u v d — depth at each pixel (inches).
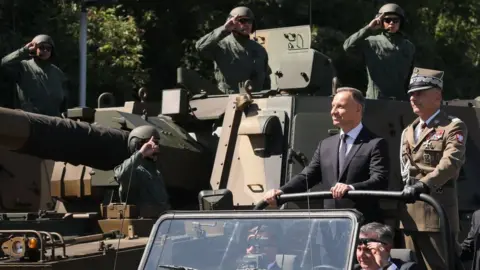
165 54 1174.3
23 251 403.2
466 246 398.9
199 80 634.8
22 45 972.6
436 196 403.2
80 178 581.3
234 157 562.3
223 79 637.9
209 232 308.2
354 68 1105.4
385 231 322.7
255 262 297.7
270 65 658.2
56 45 1021.2
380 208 390.6
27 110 664.4
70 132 518.3
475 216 396.8
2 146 506.0
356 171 374.6
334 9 1120.8
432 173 384.8
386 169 373.7
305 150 540.1
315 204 490.0
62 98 681.6
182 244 308.2
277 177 538.0
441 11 1307.8
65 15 1033.5
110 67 1058.1
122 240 476.7
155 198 523.2
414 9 1183.6
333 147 383.9
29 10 1021.2
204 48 634.2
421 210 406.6
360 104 381.7
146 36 1171.3
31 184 609.3
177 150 572.1
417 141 407.8
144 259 307.9
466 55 1282.0
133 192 522.6
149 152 520.4
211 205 369.1
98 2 844.0
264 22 1114.7
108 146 538.6
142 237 492.7
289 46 652.1
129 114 584.7
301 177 384.8
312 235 295.3
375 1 1154.0
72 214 518.9
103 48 1047.0
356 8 1123.9
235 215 309.0
